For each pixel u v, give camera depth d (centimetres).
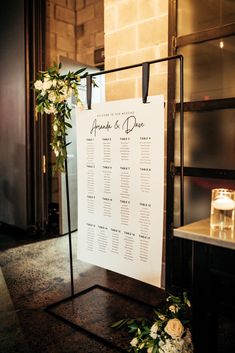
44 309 224
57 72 206
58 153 220
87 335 197
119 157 187
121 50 257
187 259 233
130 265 189
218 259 132
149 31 241
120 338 192
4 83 425
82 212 210
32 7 389
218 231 135
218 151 216
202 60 219
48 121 427
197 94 223
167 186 237
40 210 405
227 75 210
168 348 146
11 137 419
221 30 204
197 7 219
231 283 146
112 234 196
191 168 224
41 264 309
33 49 391
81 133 205
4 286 263
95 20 441
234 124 208
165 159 241
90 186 204
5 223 441
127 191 186
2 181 441
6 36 414
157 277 178
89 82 199
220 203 138
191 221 233
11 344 189
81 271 293
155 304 231
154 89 241
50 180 446
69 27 459
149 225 179
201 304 138
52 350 183
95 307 228
